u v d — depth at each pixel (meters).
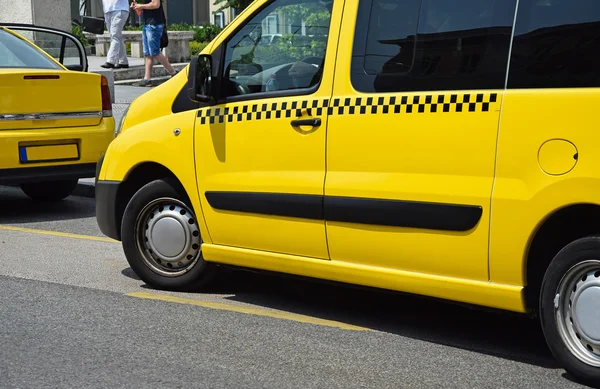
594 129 4.46
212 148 5.95
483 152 4.82
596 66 4.50
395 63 5.18
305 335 5.45
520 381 4.70
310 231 5.52
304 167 5.50
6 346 5.18
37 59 9.75
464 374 4.80
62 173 9.06
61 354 5.05
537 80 4.67
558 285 4.68
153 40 19.12
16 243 8.06
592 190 4.47
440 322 5.78
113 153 6.60
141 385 4.59
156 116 6.36
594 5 4.52
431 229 5.02
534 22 4.70
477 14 4.90
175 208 6.34
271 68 5.73
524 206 4.69
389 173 5.15
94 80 9.29
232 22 5.98
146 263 6.46
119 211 6.65
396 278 5.21
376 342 5.34
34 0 17.95
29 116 8.85
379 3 5.29
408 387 4.59
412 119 5.05
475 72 4.88
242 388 4.56
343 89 5.36
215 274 6.42
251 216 5.79
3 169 8.75
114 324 5.62
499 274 4.85
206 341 5.30
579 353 4.64
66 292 6.37
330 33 5.47
